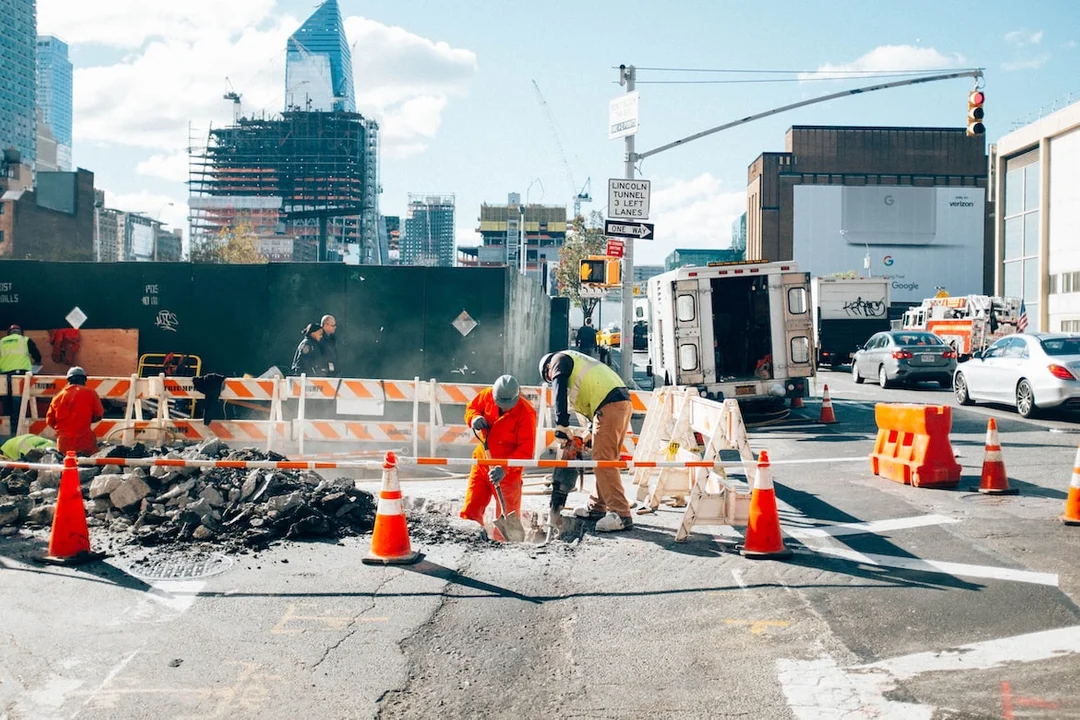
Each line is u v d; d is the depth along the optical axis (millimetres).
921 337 27312
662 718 4562
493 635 5793
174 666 5234
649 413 10555
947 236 110312
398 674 5145
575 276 59906
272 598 6551
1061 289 56875
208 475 9281
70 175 128500
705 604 6387
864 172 109750
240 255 124188
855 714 4562
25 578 7012
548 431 12961
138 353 17422
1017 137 61844
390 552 7504
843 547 7891
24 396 14195
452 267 17078
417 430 13992
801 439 15664
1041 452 13234
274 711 4648
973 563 7250
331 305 17188
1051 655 5266
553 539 8586
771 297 18156
